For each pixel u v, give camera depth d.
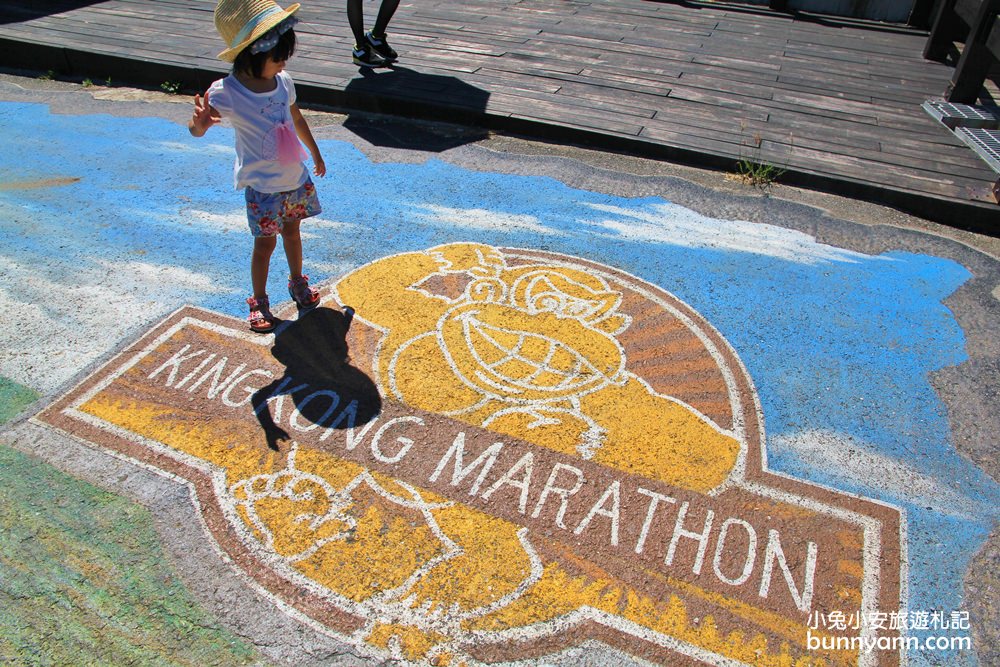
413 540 2.43
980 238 4.26
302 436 2.79
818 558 2.40
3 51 6.39
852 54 6.80
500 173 4.79
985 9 5.24
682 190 4.62
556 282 3.73
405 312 3.48
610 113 5.38
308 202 3.22
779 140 5.06
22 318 3.39
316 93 5.65
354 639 2.16
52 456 2.69
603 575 2.34
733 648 2.16
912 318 3.57
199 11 7.39
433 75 5.95
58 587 2.26
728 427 2.89
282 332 3.33
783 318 3.53
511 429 2.84
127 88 6.06
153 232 4.11
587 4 8.03
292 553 2.38
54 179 4.63
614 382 3.09
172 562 2.35
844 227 4.29
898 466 2.76
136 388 3.00
